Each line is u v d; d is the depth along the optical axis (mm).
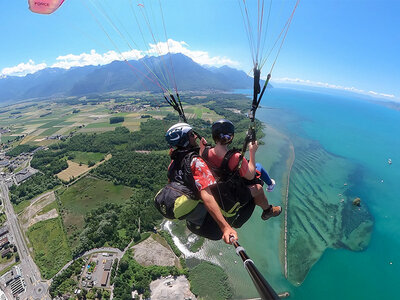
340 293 27344
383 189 48219
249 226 37156
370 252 32031
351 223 37625
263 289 1752
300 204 42500
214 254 34281
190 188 2871
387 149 75375
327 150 73000
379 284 27953
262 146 74750
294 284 28641
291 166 59375
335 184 50250
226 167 3055
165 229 40094
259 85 3160
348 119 135000
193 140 3242
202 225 3148
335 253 32094
